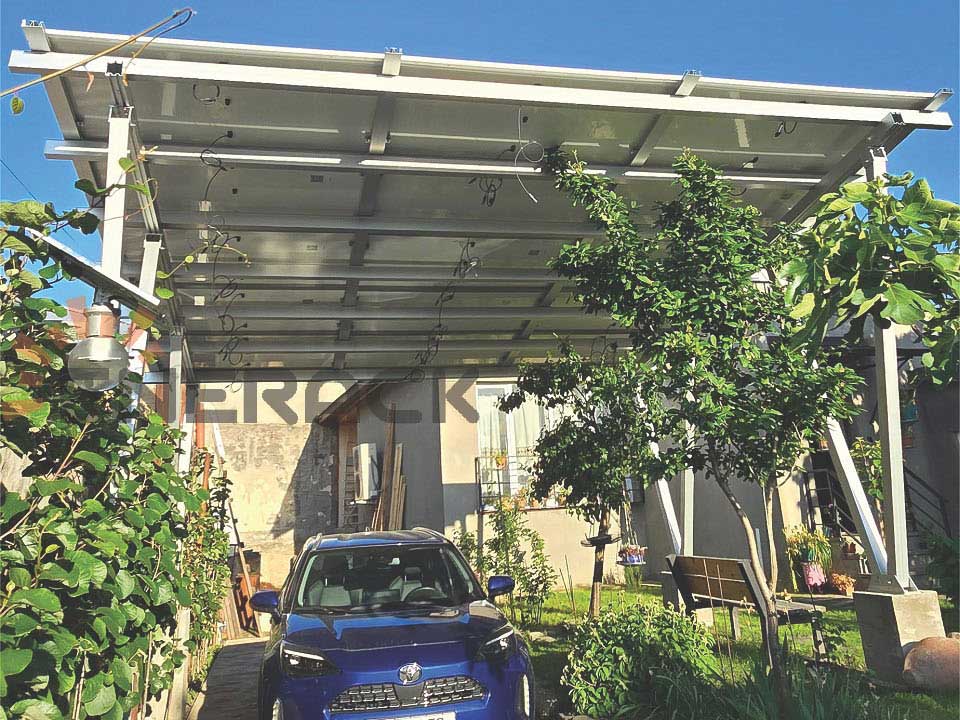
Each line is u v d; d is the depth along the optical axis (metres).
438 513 14.18
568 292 10.42
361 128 6.60
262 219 7.76
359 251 8.73
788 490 12.91
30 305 3.09
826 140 7.52
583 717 6.26
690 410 5.36
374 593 6.61
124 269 8.31
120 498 3.69
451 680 5.17
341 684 5.07
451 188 7.67
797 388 5.39
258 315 9.87
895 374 6.84
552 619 11.06
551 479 10.05
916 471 13.59
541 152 7.14
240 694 8.52
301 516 18.45
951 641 6.48
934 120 7.18
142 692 4.74
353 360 12.44
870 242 2.75
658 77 6.52
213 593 10.59
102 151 6.34
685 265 6.02
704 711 5.45
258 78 5.71
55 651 2.58
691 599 7.80
